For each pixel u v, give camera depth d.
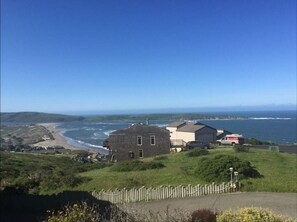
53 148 119.12
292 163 37.38
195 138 75.75
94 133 190.88
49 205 23.28
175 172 32.56
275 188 25.55
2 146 121.88
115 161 61.91
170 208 21.08
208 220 11.73
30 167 54.44
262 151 47.72
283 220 11.16
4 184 28.83
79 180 31.39
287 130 173.00
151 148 62.94
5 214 21.67
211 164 29.95
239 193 24.98
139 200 24.11
